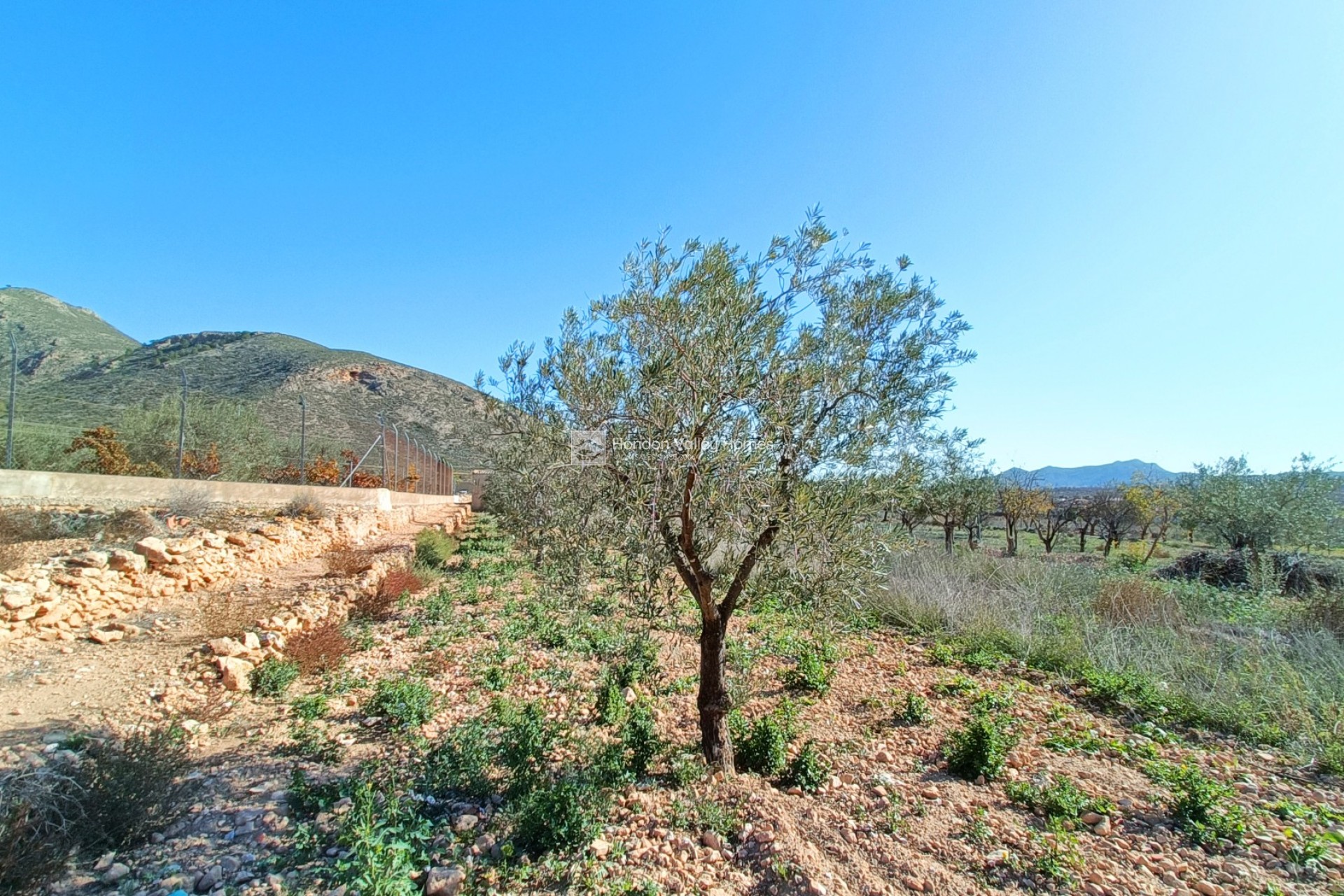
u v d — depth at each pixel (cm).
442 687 729
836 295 485
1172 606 1055
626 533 431
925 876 369
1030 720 664
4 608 661
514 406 489
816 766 499
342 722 611
